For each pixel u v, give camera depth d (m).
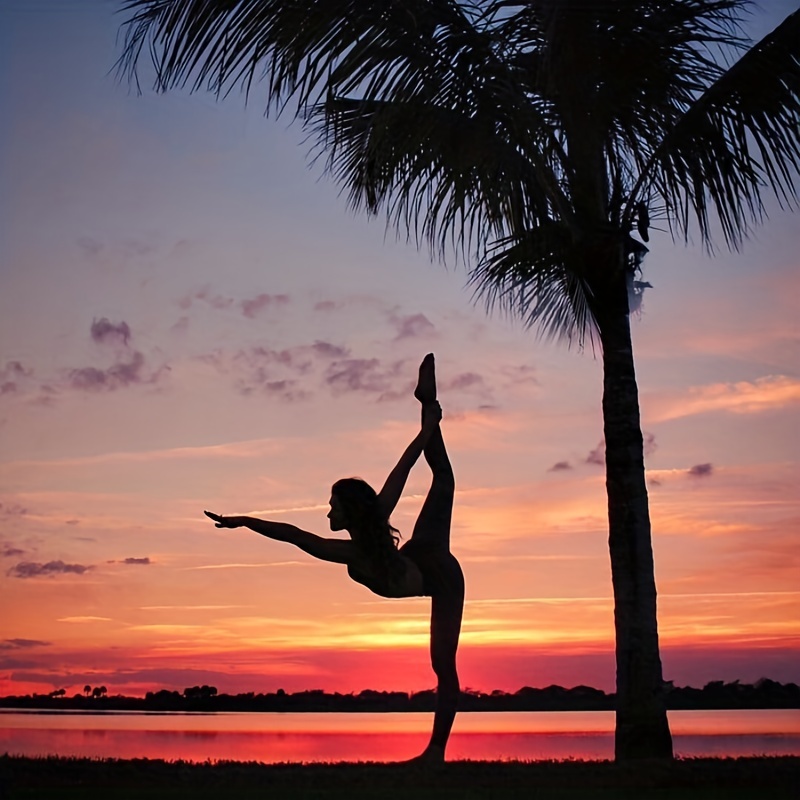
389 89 8.48
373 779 6.15
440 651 6.81
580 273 9.27
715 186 8.94
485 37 8.38
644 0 8.21
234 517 6.66
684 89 8.62
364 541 6.61
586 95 8.55
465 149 8.48
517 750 9.46
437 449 7.40
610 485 8.88
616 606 8.67
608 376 9.03
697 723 13.83
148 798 5.54
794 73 8.50
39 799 5.52
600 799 5.71
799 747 9.48
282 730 12.22
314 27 8.30
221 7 8.38
